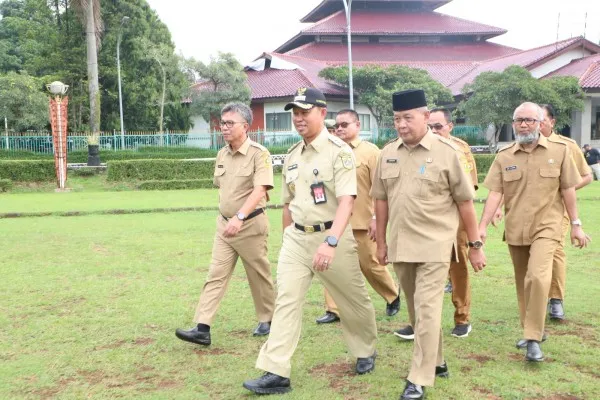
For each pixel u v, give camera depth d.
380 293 5.63
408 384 3.74
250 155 4.91
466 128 33.69
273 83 34.09
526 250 4.85
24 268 8.01
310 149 4.09
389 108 30.56
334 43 41.38
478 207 14.34
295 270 4.05
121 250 9.32
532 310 4.40
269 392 3.91
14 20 46.59
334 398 3.84
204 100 31.58
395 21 42.34
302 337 5.10
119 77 32.53
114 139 29.80
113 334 5.23
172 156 28.80
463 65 38.53
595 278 7.12
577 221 4.75
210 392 3.98
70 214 14.19
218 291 4.91
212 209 15.01
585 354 4.59
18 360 4.60
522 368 4.32
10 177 22.66
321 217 4.03
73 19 33.66
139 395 3.94
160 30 36.72
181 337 4.70
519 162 4.75
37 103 28.95
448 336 5.07
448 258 3.89
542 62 33.81
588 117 31.73
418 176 3.93
